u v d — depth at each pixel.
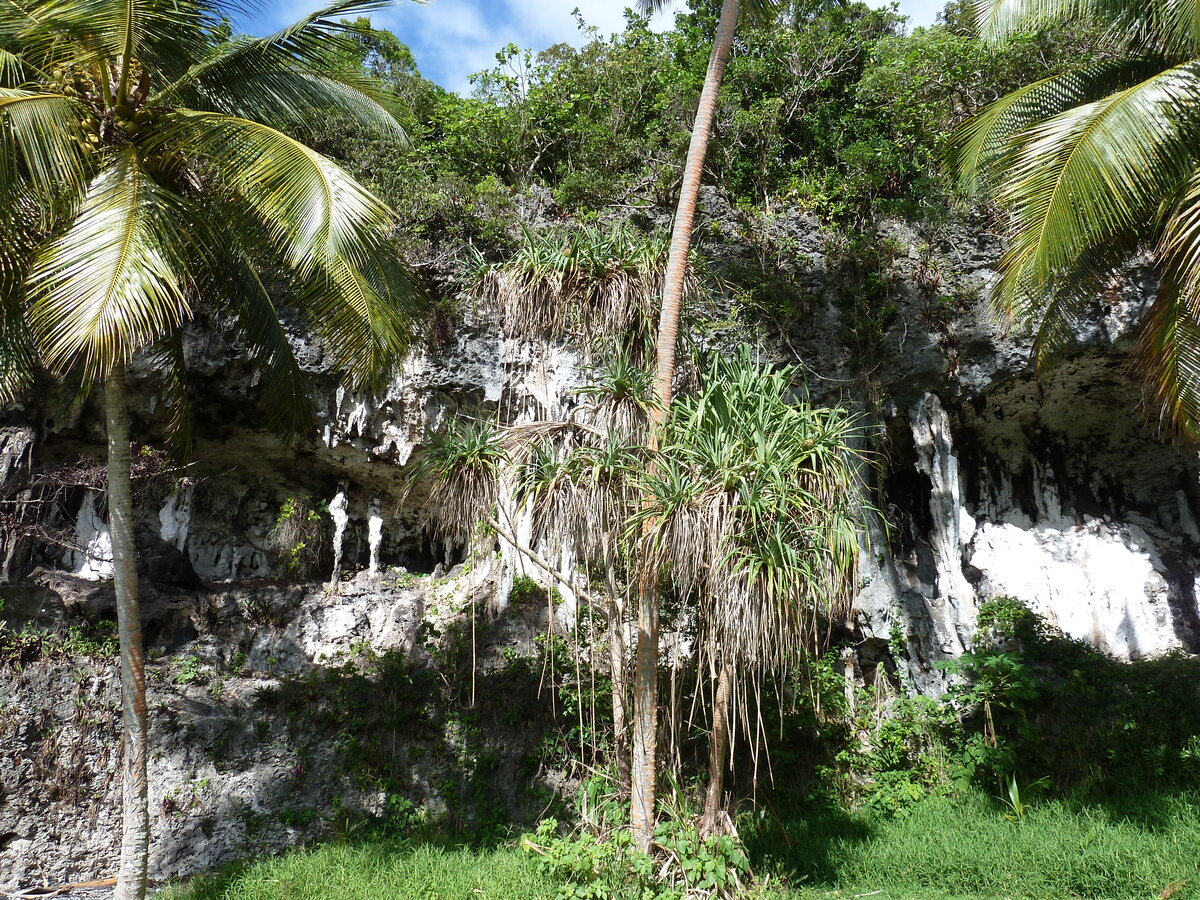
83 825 10.46
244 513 14.86
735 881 7.69
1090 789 10.99
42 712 10.76
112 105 8.41
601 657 12.12
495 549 13.38
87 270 7.18
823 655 12.60
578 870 7.85
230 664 12.34
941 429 14.06
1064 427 15.09
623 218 14.78
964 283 14.16
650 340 9.30
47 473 12.41
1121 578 14.16
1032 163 8.44
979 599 14.30
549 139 18.20
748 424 7.64
